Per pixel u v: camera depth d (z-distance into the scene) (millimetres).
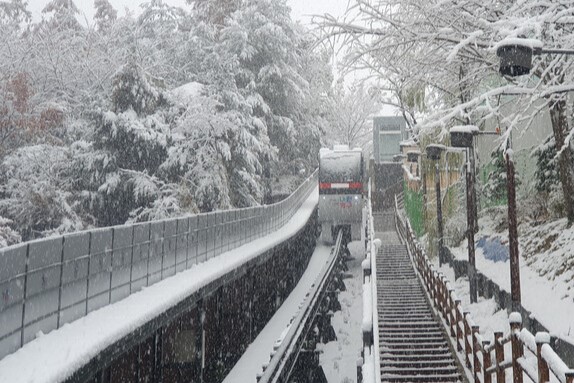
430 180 31469
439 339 16375
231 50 47531
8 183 29406
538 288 15438
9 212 28281
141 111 31062
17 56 40094
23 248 8695
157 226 14992
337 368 20203
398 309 20484
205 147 30766
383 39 17984
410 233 31688
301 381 17875
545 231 19234
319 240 44281
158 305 11594
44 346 8609
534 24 12023
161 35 50906
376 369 10727
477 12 16016
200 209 30891
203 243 19375
